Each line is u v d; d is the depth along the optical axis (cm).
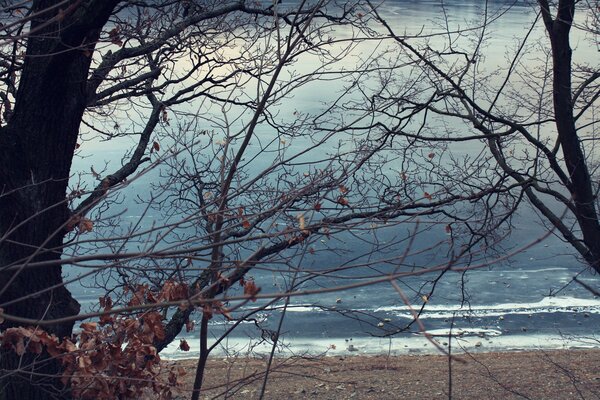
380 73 1320
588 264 754
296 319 1561
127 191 1298
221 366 1329
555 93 749
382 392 1234
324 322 1552
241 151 432
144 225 1062
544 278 1831
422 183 730
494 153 773
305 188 462
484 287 1773
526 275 1845
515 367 1389
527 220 1395
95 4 528
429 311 1631
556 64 744
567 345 1519
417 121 1470
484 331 1589
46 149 571
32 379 541
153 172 1420
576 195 747
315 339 1488
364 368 1356
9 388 546
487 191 713
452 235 673
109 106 1023
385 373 1341
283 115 1401
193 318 1273
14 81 729
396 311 1605
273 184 842
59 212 579
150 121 778
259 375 646
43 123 570
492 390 1248
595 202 782
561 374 1312
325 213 591
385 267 1122
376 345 1488
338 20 684
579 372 1340
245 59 863
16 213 558
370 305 1622
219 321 1306
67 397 559
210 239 498
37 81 564
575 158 743
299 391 1209
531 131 986
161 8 798
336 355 1437
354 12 754
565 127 746
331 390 1244
